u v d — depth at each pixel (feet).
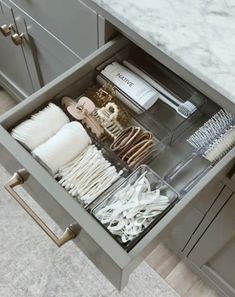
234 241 2.92
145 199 2.13
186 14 2.02
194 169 2.40
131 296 3.92
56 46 3.02
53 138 2.22
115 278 2.00
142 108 2.50
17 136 2.22
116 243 1.85
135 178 2.22
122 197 2.14
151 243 1.93
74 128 2.25
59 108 2.33
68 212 1.91
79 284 3.98
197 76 1.92
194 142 2.42
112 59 2.58
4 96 4.91
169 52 1.95
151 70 2.74
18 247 4.11
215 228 2.96
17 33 3.41
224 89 1.84
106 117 2.43
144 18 2.01
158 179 2.22
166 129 2.47
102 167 2.24
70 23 2.63
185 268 4.05
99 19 2.34
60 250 4.10
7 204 4.30
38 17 2.91
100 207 2.13
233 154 2.11
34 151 2.19
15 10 3.11
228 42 1.94
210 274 3.68
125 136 2.37
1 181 4.42
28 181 2.16
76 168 2.22
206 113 2.59
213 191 2.60
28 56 3.59
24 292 3.93
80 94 2.60
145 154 2.34
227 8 2.03
